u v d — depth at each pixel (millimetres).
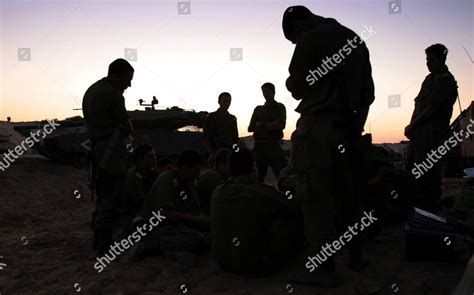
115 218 4645
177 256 4230
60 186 12195
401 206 5297
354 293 3365
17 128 17141
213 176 4848
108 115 4656
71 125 15945
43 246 5215
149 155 5277
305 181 3553
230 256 3787
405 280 3525
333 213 3586
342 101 3559
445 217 4305
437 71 5082
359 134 3668
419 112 5207
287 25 3803
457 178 13812
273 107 7219
